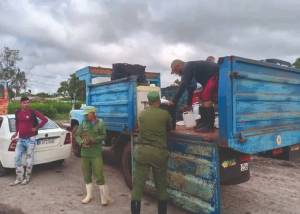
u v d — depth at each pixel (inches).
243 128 175.3
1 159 292.8
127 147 252.2
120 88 256.2
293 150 216.8
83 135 222.7
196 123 217.9
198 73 210.8
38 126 283.3
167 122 193.3
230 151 188.9
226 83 168.1
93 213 212.4
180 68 220.4
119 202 231.6
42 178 292.5
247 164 201.2
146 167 190.4
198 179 185.6
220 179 185.3
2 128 298.4
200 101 216.4
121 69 271.1
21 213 212.4
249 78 177.2
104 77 328.8
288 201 234.8
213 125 205.6
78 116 357.1
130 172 252.5
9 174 305.3
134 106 241.0
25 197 242.8
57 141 309.1
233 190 258.4
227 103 167.2
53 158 306.2
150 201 232.8
